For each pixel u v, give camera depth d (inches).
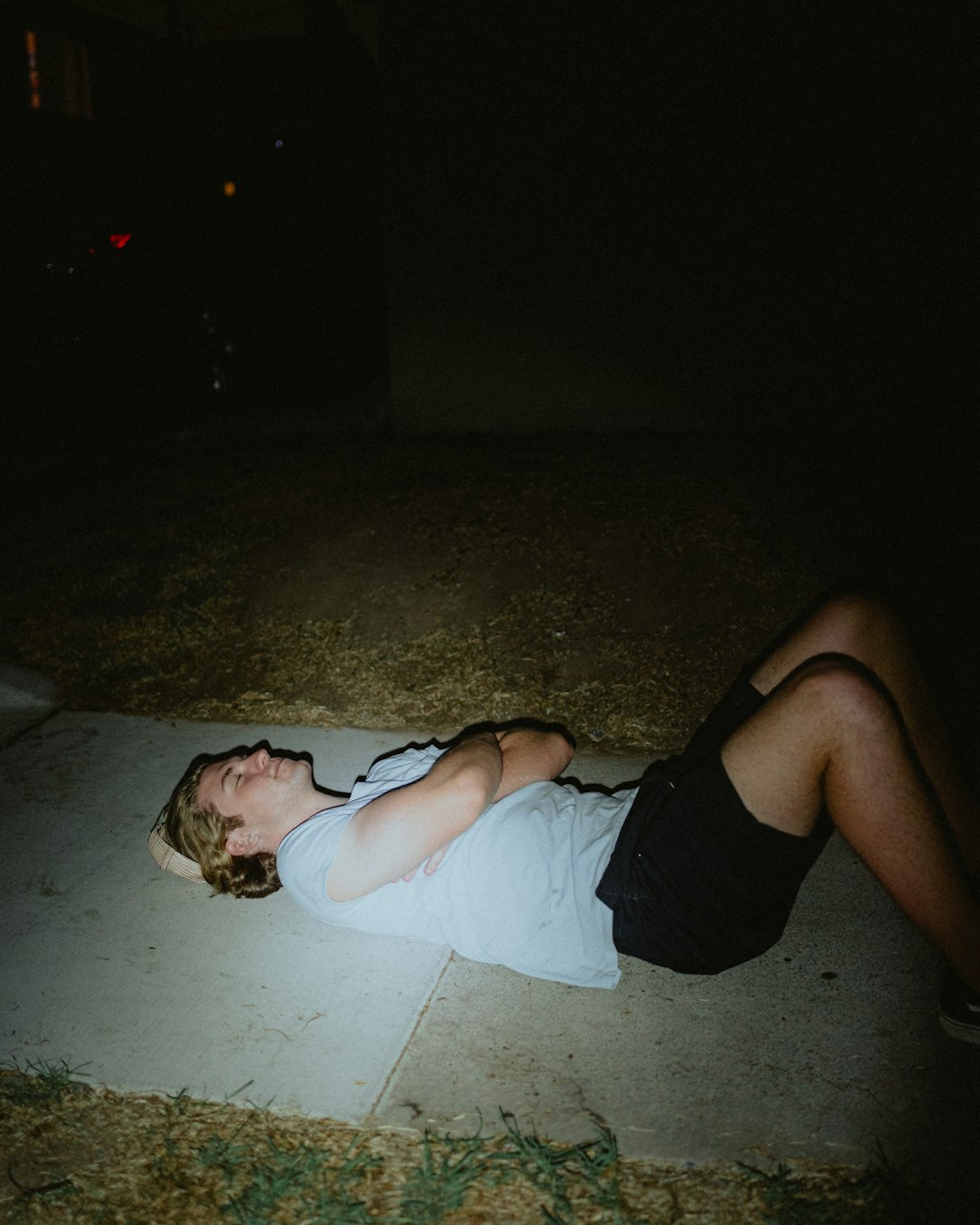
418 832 92.3
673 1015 93.3
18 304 404.5
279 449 297.7
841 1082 84.0
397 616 185.9
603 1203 74.0
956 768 92.4
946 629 163.2
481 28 256.7
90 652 186.9
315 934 108.0
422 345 286.2
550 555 195.6
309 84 593.6
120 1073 90.1
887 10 238.2
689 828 86.0
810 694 79.7
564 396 282.0
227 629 189.6
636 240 266.1
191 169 513.3
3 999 100.3
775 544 190.9
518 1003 96.1
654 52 251.1
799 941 102.9
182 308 436.5
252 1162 80.1
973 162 243.0
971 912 78.5
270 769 106.0
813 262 257.6
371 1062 89.7
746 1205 73.3
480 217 271.7
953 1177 74.4
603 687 161.3
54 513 256.8
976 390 256.5
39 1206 77.3
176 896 116.1
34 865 123.8
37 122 601.3
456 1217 74.0
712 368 270.4
